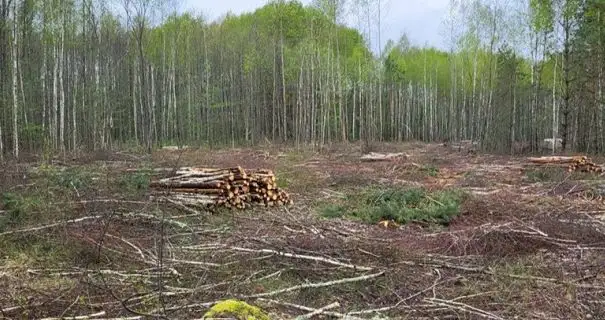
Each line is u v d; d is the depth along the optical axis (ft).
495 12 92.32
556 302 16.66
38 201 26.45
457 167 56.90
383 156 63.72
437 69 156.04
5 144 59.47
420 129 165.27
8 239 21.94
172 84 113.09
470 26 98.89
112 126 97.19
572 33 77.87
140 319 14.37
